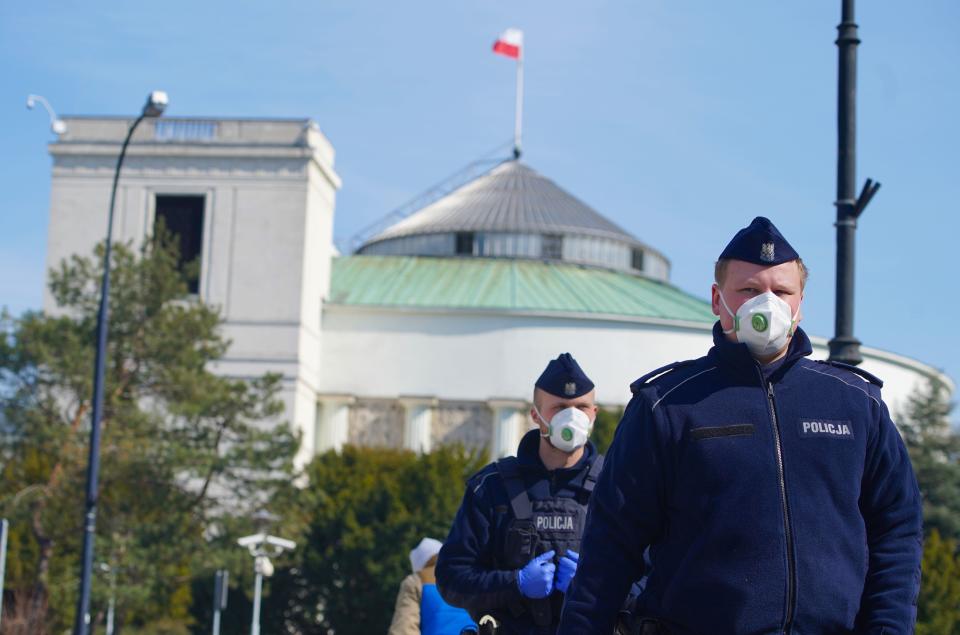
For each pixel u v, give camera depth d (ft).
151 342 164.35
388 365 262.06
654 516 18.53
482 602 27.37
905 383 286.25
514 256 292.81
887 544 18.24
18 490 159.33
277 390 172.86
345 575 183.93
